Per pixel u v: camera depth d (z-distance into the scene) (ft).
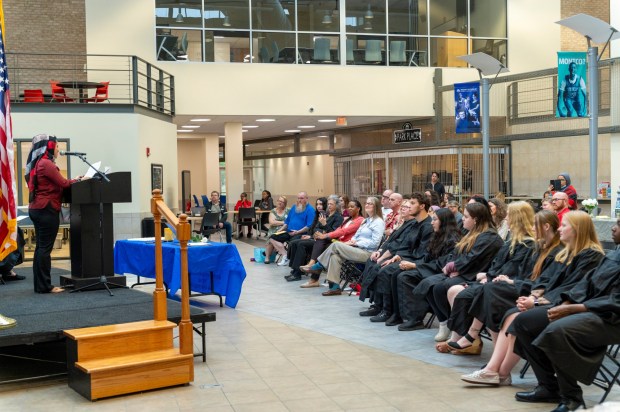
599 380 17.87
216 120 70.28
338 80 67.97
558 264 18.49
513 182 66.13
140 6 63.31
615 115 50.93
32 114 50.70
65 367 22.08
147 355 19.94
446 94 69.21
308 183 91.04
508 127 66.49
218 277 31.94
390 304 27.91
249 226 71.82
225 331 26.86
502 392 18.56
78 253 27.55
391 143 75.82
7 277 31.17
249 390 19.22
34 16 68.74
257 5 66.23
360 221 36.27
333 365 21.61
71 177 51.19
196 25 64.85
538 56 72.13
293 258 40.34
